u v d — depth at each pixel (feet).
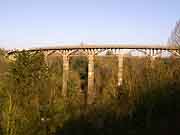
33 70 60.18
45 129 54.29
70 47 144.46
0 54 139.13
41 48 140.77
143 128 58.54
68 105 74.59
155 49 130.93
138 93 64.80
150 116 56.29
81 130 67.15
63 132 61.52
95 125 70.85
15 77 57.11
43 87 60.80
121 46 136.98
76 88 131.03
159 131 51.98
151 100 58.08
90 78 145.59
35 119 52.95
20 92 55.36
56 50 149.79
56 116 59.21
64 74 144.77
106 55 143.84
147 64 79.66
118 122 68.03
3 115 48.62
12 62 61.57
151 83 61.72
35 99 56.34
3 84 54.29
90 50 144.77
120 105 74.79
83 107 84.48
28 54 60.95
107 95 100.48
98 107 81.82
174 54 94.58
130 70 99.35
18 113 50.47
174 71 60.85
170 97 54.65
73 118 70.44
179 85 55.11
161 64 68.95
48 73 65.92
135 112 63.67
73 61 211.61
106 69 177.06
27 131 50.39
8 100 50.49
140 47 131.85
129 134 60.29
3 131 47.62
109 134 65.77
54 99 62.90
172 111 53.31
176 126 49.85
